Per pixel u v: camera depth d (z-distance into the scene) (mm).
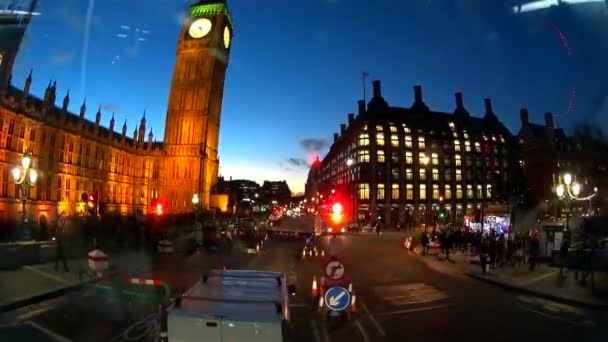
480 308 14766
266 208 139125
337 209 26422
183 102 92562
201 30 94875
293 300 15430
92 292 14359
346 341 10445
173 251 28531
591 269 19469
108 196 74812
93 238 24266
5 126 47844
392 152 94000
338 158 115250
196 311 6082
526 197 40969
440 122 100438
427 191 94625
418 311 14148
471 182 99312
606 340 10898
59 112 64500
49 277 16469
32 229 24594
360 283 20031
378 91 98125
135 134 86125
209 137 94438
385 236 57531
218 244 33281
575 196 24766
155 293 13352
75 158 64250
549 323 12672
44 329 10227
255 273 8133
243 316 5957
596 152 37188
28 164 21156
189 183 88875
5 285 14664
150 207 88188
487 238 31672
